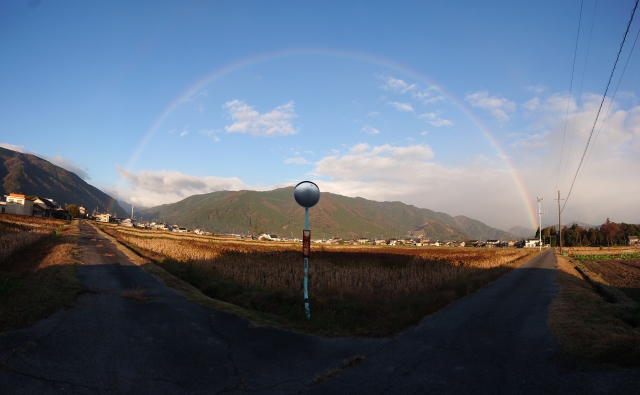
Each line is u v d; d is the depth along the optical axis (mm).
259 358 7289
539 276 26828
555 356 7531
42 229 48469
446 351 8023
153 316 9664
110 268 18672
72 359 6422
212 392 5754
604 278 30219
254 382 6195
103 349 7043
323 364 7117
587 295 17062
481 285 20031
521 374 6602
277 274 20125
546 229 157750
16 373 5648
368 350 8008
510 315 11938
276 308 11680
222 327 9133
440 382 6285
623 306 14906
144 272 18250
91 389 5469
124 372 6156
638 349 7422
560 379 6309
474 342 8734
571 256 65438
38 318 8438
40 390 5250
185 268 21000
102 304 10438
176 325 9008
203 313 10352
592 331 9281
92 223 108125
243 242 90125
